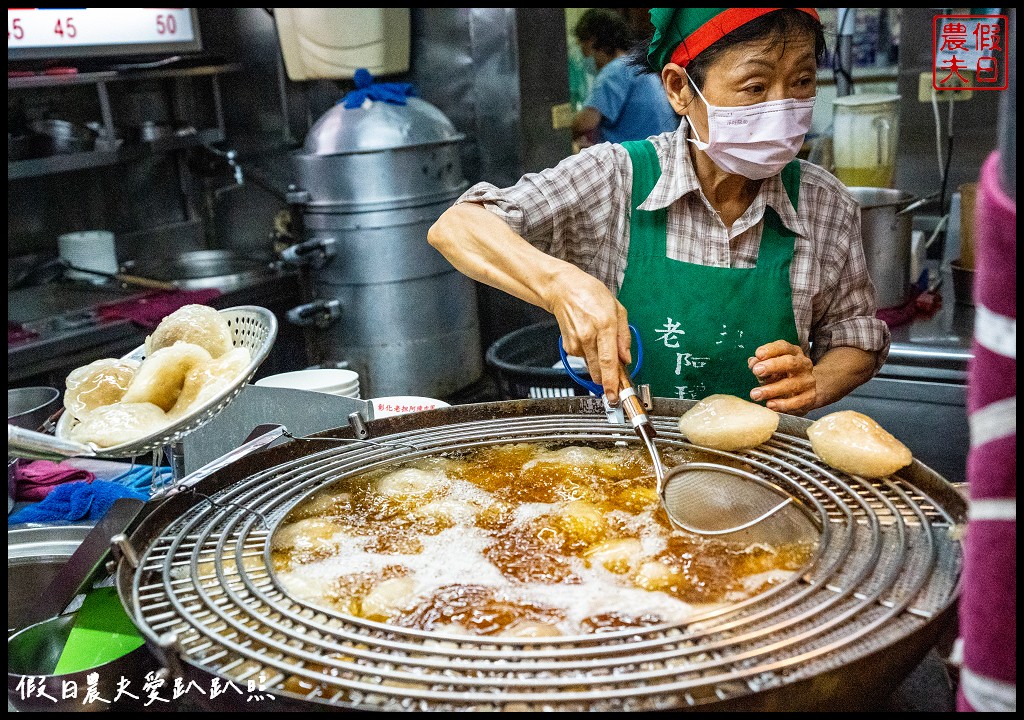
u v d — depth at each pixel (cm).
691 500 130
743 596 109
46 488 186
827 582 107
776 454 145
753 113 160
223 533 127
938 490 126
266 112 504
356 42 443
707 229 185
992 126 380
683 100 174
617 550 119
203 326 146
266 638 100
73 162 394
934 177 398
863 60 580
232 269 446
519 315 504
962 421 280
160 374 131
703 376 191
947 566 108
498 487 142
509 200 180
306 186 423
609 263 193
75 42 395
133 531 127
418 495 139
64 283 423
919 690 110
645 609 107
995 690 73
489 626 105
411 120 415
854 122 331
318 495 141
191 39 449
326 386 211
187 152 477
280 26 453
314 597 113
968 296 310
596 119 447
